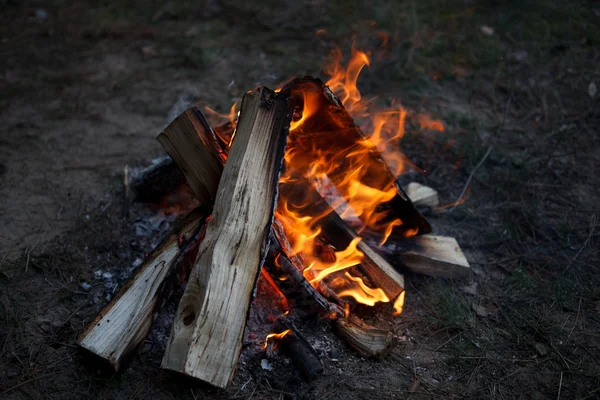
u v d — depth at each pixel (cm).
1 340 222
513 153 363
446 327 246
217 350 190
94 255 269
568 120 396
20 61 440
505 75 443
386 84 428
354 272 245
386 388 216
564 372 227
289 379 213
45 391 205
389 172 248
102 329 206
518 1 525
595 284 271
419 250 272
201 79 431
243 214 210
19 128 363
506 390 219
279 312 240
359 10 522
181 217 292
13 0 521
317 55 463
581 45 477
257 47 473
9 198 299
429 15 514
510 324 249
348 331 230
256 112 225
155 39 480
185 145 236
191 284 200
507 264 286
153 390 207
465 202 327
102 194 308
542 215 317
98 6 523
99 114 383
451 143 369
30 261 261
